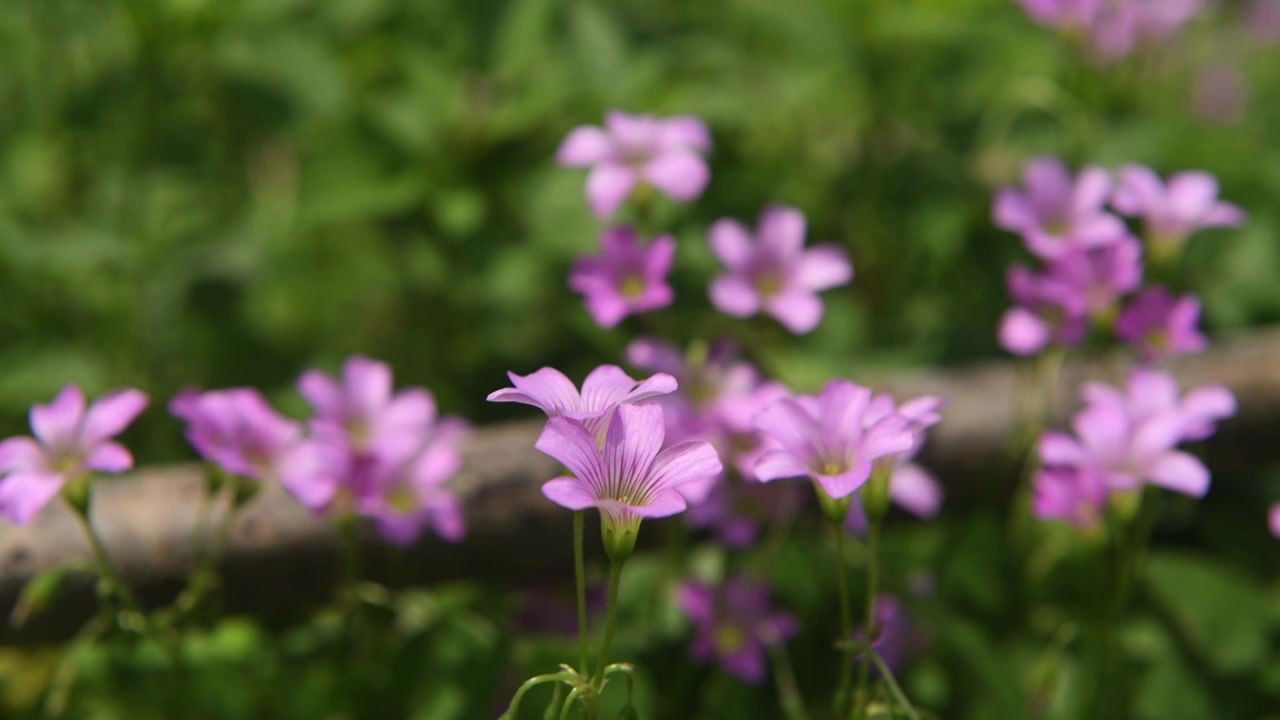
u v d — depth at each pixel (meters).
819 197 0.54
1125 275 0.45
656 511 0.37
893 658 0.47
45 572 0.44
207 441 0.42
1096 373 0.48
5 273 0.54
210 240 0.55
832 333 0.52
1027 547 0.48
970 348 0.51
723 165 0.53
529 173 0.52
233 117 0.56
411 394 0.45
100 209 0.55
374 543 0.45
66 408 0.42
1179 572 0.48
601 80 0.53
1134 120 0.55
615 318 0.44
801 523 0.47
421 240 0.52
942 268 0.54
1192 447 0.48
